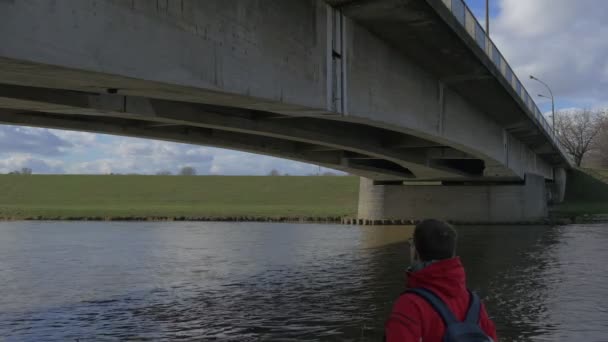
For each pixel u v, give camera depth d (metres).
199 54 9.87
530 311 13.79
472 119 26.88
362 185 49.66
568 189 74.50
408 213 46.19
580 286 17.19
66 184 94.12
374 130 26.55
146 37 8.79
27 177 100.06
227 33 10.55
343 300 15.41
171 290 17.28
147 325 12.81
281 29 12.20
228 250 28.92
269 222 53.78
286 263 23.66
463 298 3.05
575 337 11.45
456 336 2.87
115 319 13.42
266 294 16.45
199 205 73.94
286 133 19.89
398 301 3.05
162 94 10.44
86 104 13.13
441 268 3.03
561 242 30.66
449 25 15.59
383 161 40.47
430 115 21.31
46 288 17.72
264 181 93.12
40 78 8.47
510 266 21.67
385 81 17.34
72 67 7.63
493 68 21.09
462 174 39.75
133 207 69.06
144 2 8.74
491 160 31.77
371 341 11.23
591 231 37.41
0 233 40.59
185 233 40.59
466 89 23.86
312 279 19.25
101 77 8.43
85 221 55.62
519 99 26.78
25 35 7.01
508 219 43.03
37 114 16.11
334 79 14.38
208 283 18.58
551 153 50.69
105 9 8.08
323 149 27.28
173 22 9.30
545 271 20.36
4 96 11.55
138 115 14.45
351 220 50.06
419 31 16.17
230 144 23.28
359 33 15.69
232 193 84.69
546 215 47.78
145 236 38.03
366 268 21.92
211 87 10.12
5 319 13.47
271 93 11.80
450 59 19.27
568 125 108.50
